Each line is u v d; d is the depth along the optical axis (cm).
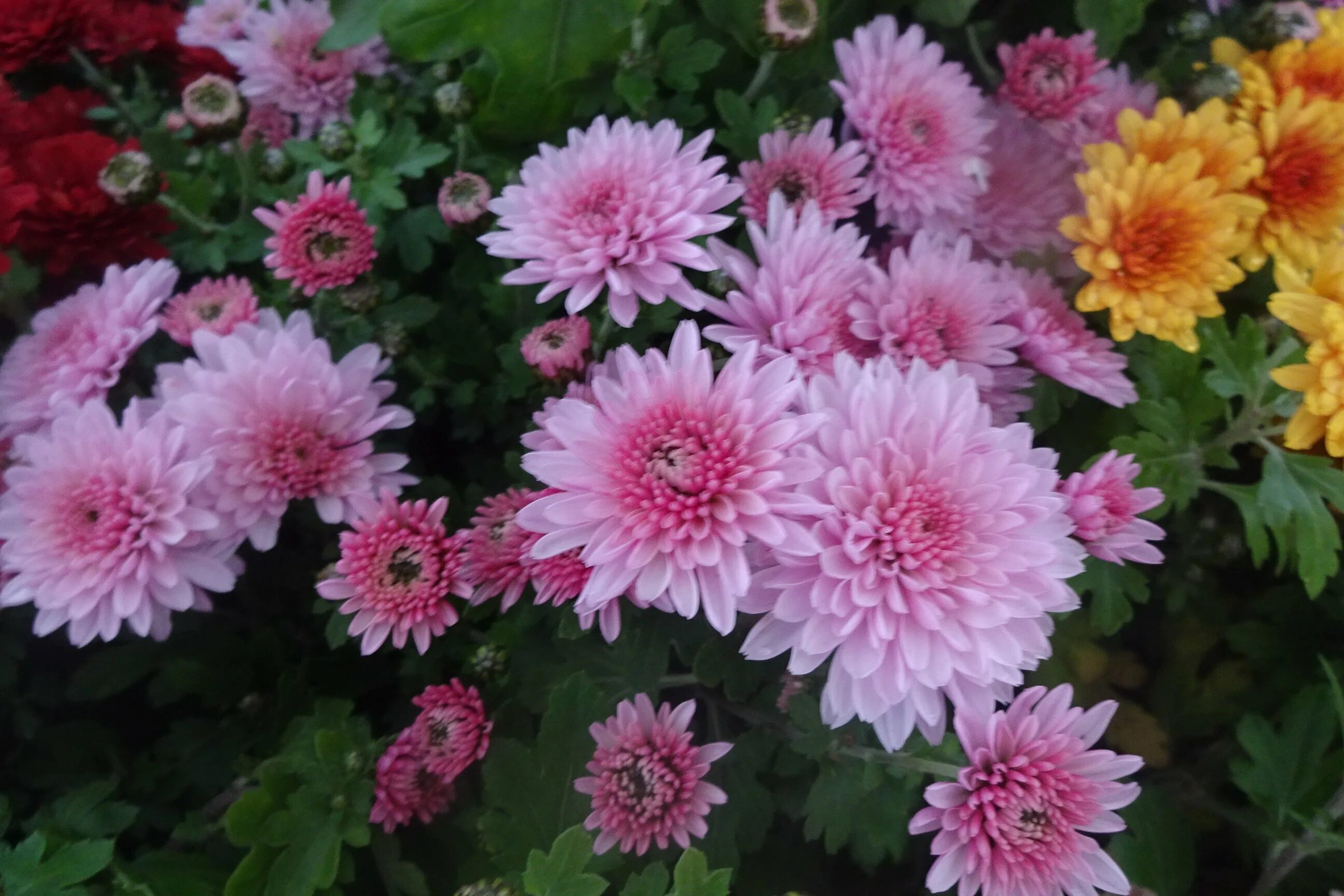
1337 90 27
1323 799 25
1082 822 21
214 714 28
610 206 23
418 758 23
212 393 24
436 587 23
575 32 28
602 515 20
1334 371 24
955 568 20
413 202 31
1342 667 27
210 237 29
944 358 24
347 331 27
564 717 23
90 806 24
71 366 25
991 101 30
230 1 33
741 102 27
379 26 28
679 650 25
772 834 26
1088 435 28
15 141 29
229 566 24
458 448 29
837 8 31
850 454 20
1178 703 29
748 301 24
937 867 21
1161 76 31
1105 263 25
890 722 21
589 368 24
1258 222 27
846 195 27
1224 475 29
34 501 23
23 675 27
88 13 30
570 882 20
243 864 23
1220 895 28
